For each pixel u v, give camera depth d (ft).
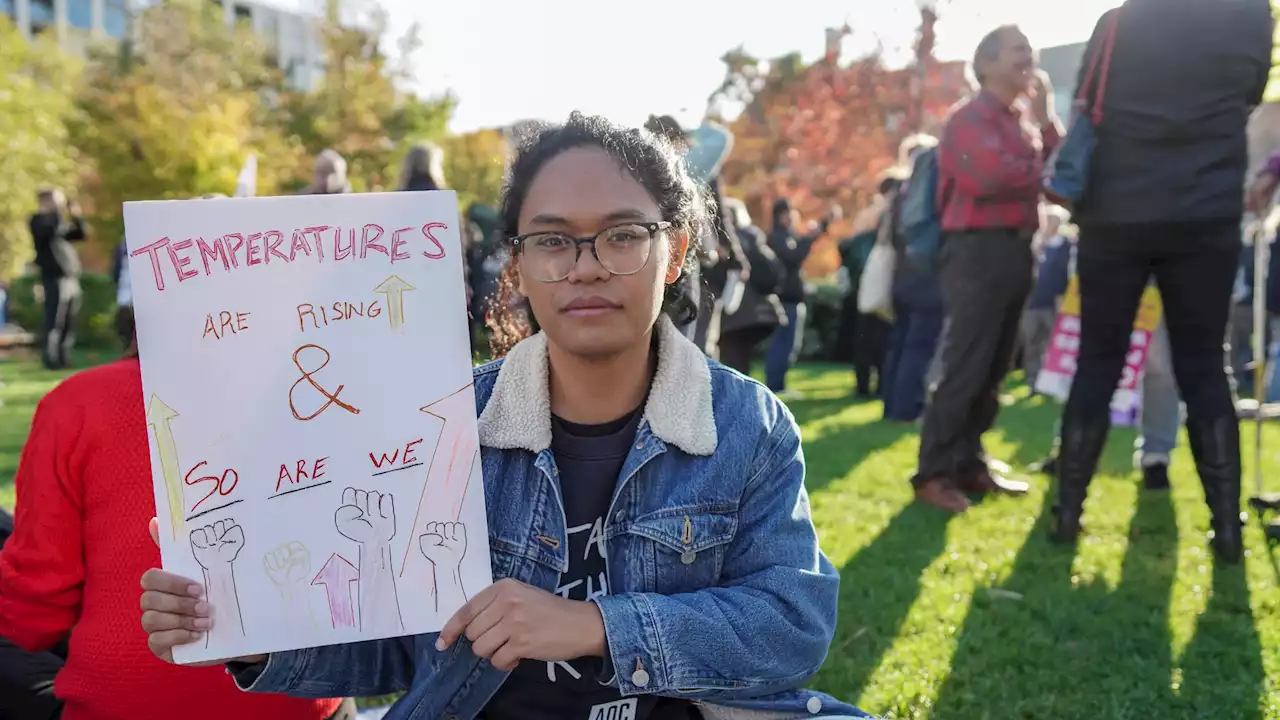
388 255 4.84
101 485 6.02
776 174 67.62
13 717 6.99
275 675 5.14
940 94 60.85
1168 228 11.50
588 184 4.77
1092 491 15.97
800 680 5.24
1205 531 13.58
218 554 4.74
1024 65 13.99
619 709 5.32
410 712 5.33
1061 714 8.68
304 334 4.79
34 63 91.66
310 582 4.80
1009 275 14.61
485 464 5.36
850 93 64.49
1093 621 10.50
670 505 5.20
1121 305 12.32
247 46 100.42
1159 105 11.30
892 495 16.02
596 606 4.81
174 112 70.54
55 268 39.11
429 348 4.87
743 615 4.95
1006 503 15.46
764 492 5.38
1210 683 9.18
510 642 4.63
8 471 18.26
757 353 44.78
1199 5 11.09
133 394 6.11
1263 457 19.12
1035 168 14.28
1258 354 15.07
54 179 71.46
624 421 5.41
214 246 4.72
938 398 15.21
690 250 5.60
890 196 23.45
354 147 96.02
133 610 6.02
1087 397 12.82
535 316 5.09
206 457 4.72
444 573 4.87
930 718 8.64
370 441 4.84
